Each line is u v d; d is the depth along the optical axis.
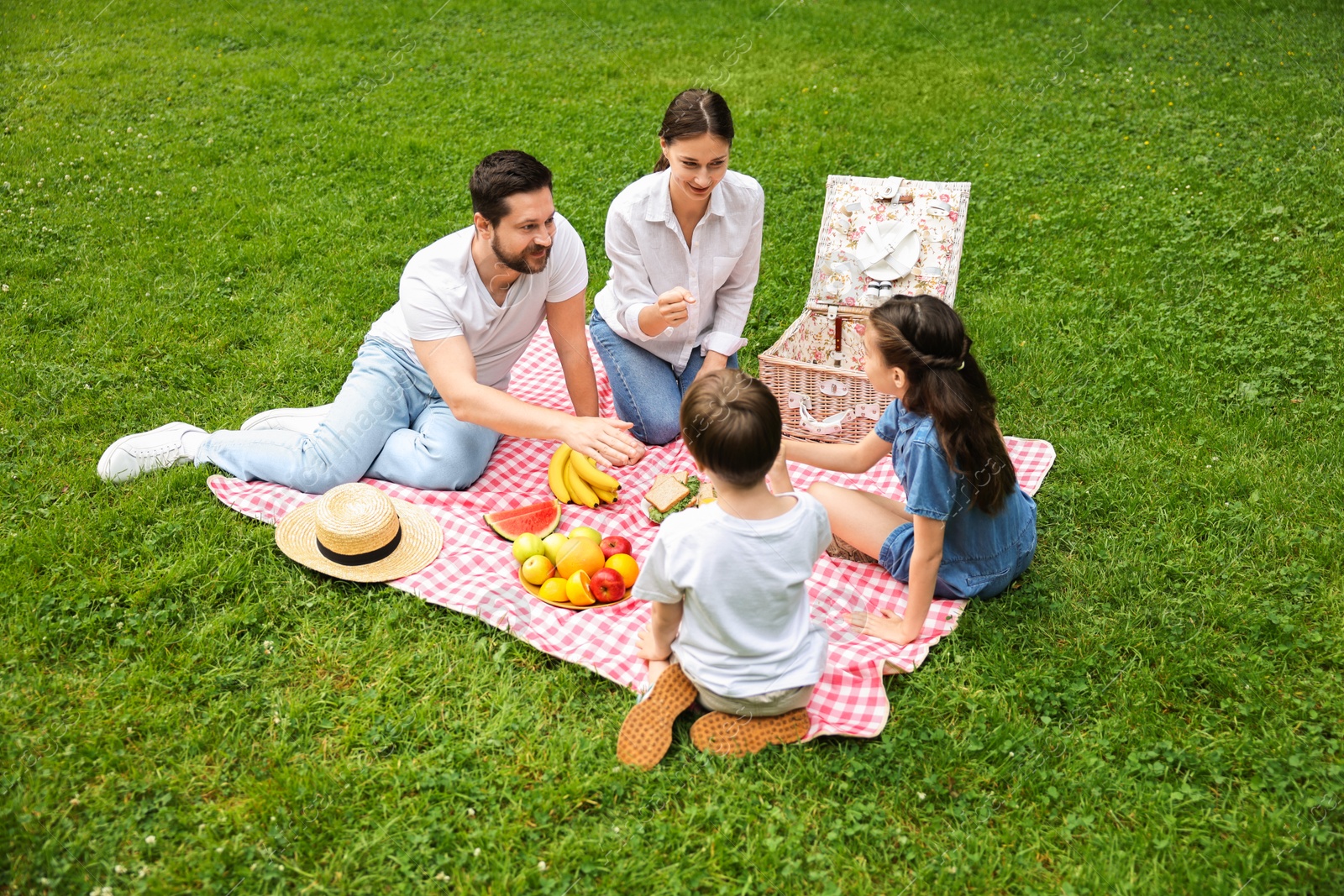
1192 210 6.44
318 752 2.90
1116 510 3.95
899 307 3.07
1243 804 2.71
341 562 3.52
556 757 2.86
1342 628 3.28
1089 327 5.27
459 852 2.60
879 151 7.79
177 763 2.83
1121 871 2.55
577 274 4.05
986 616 3.43
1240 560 3.63
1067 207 6.66
